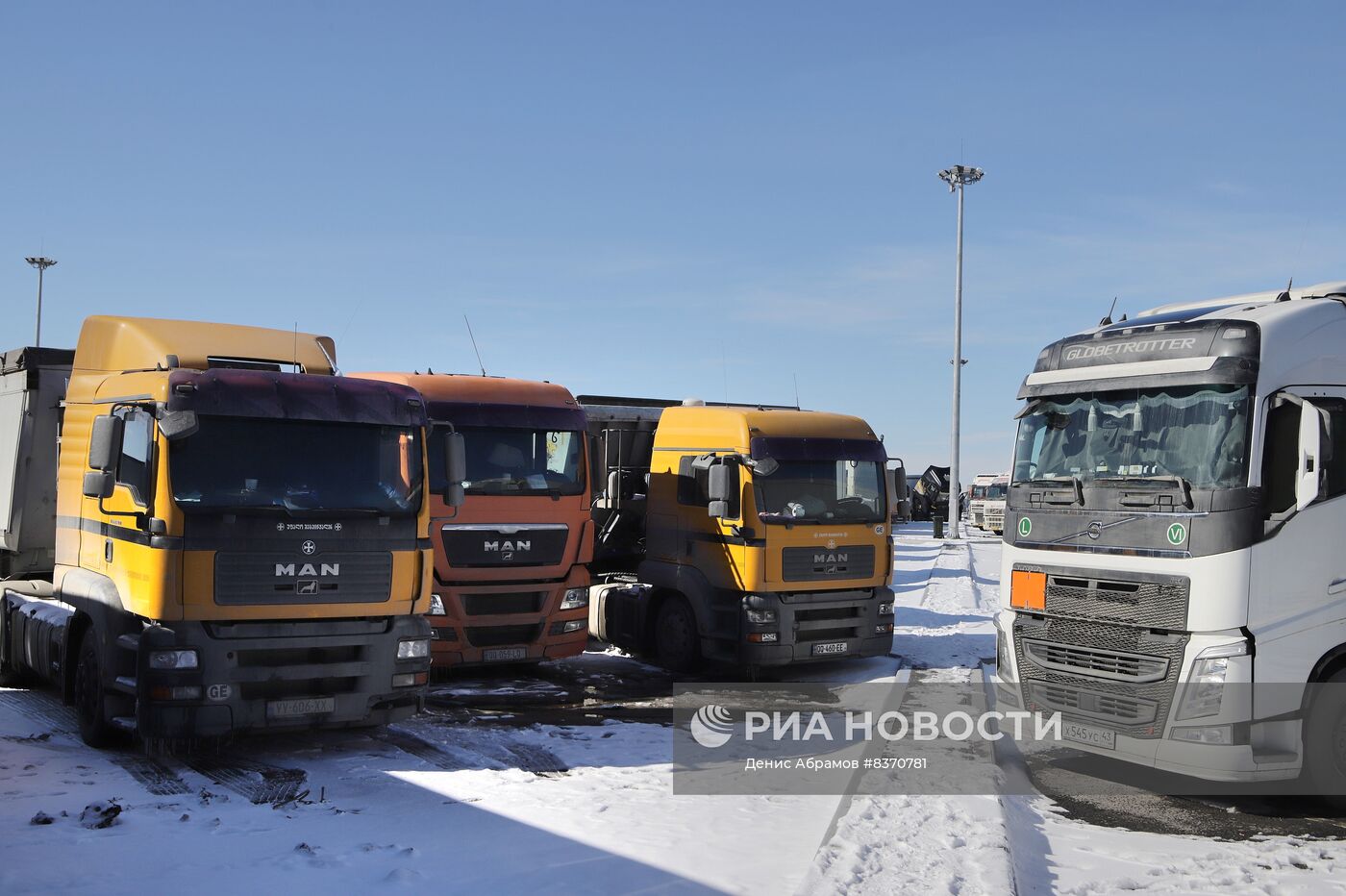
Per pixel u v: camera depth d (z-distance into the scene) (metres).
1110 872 6.25
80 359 10.36
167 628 7.98
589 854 6.23
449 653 11.52
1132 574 7.93
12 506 11.56
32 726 9.77
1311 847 6.87
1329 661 7.63
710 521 12.88
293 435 8.54
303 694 8.36
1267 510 7.53
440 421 10.70
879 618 13.16
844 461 13.13
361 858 6.06
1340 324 8.12
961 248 40.31
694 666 13.17
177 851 6.15
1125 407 8.38
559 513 12.20
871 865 5.87
